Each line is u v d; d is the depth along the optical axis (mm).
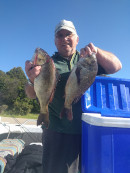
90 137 1581
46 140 2258
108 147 1479
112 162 1457
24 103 20469
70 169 2109
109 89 1926
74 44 2486
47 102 1946
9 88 23641
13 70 38812
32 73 1871
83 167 1764
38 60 1916
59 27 2396
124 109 1814
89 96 1911
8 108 21422
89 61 1888
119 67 2299
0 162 2629
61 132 2186
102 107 1836
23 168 2557
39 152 2947
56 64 2369
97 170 1480
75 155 2176
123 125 1492
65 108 1928
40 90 1917
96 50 2045
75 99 1904
